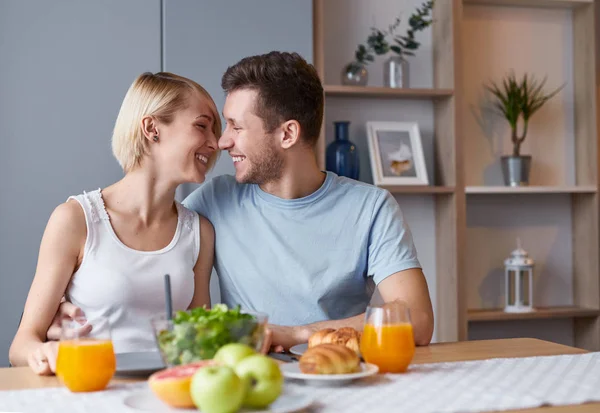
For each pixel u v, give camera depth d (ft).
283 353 5.02
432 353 4.89
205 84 9.42
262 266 6.18
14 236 8.86
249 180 6.23
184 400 3.26
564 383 3.94
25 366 4.88
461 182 10.77
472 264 11.73
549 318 12.01
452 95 10.78
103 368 3.79
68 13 9.03
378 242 6.19
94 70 9.09
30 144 8.91
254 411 3.26
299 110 6.15
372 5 11.27
